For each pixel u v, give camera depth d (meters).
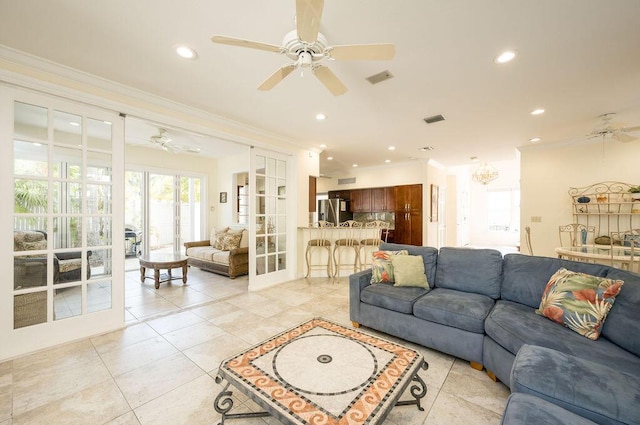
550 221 5.06
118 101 2.82
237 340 2.58
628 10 1.75
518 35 2.01
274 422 1.60
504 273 2.53
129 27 1.93
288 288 4.36
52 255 2.47
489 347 2.00
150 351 2.37
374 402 1.25
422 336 2.39
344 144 5.27
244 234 5.41
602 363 1.44
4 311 2.23
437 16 1.81
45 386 1.89
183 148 5.32
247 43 1.61
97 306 2.72
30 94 2.34
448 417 1.63
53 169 2.49
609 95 3.03
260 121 3.93
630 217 4.43
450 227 9.09
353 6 1.71
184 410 1.68
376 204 7.84
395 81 2.72
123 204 2.89
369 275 3.01
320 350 1.70
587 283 1.84
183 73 2.57
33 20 1.84
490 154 6.17
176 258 4.59
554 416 0.95
